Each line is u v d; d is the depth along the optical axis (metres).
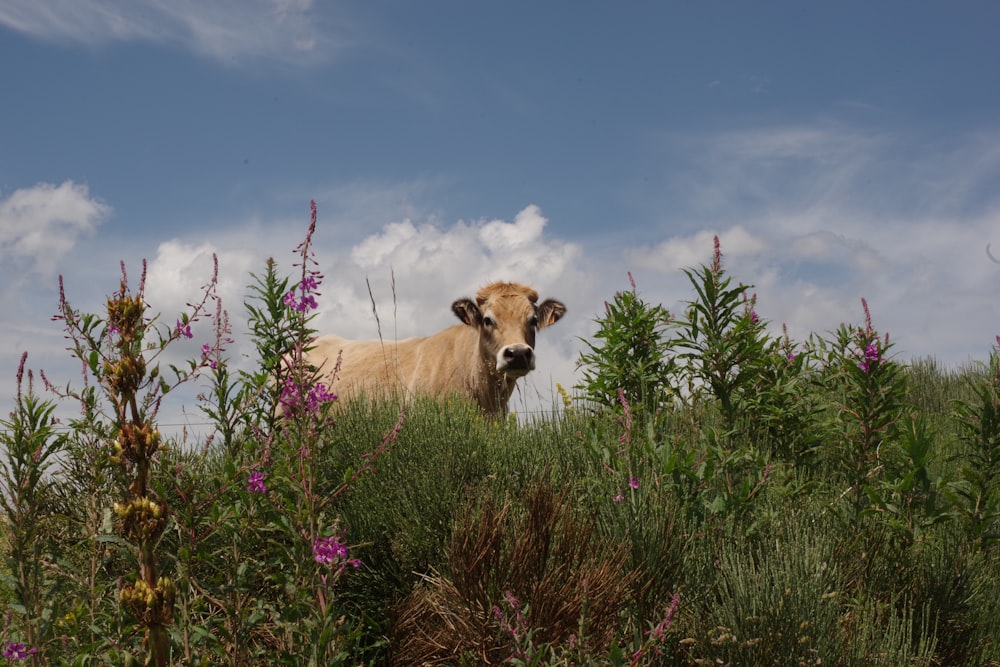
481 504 3.82
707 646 3.01
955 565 3.74
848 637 3.09
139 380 2.00
